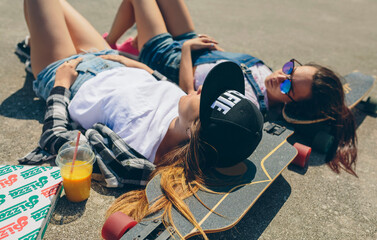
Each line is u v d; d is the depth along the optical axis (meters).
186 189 1.86
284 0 7.36
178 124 2.11
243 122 1.78
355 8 7.48
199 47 2.86
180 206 1.73
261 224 2.07
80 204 2.03
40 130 2.61
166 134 2.15
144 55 3.00
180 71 2.77
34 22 2.56
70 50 2.66
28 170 2.02
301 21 6.17
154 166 2.09
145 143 2.12
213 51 2.91
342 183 2.51
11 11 4.49
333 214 2.22
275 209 2.19
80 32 2.88
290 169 2.57
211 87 1.83
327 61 4.59
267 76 2.71
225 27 5.28
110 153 2.07
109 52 2.88
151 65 2.98
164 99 2.29
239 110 1.79
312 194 2.36
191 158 1.88
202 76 2.76
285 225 2.09
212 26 5.23
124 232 1.67
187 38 3.15
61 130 2.14
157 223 1.67
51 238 1.81
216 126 1.78
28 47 3.39
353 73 3.61
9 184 1.91
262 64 2.90
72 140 2.08
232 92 1.90
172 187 1.82
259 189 1.94
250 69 2.73
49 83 2.47
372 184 2.54
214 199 1.84
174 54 2.88
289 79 2.50
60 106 2.26
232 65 1.93
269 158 2.22
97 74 2.42
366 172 2.66
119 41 4.20
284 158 2.24
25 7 2.82
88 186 2.00
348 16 6.84
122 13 3.17
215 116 1.80
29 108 2.82
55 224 1.89
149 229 1.63
